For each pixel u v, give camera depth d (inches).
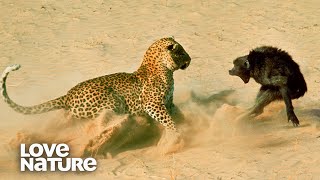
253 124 547.2
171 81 531.2
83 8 956.0
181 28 866.1
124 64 751.7
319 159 463.5
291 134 519.8
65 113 530.9
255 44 800.3
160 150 505.4
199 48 792.9
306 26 852.6
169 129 516.4
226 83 677.3
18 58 785.6
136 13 930.1
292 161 465.1
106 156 504.1
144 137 529.0
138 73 530.6
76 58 778.2
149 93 522.3
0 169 486.0
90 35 853.8
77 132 530.3
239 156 480.7
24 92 679.1
